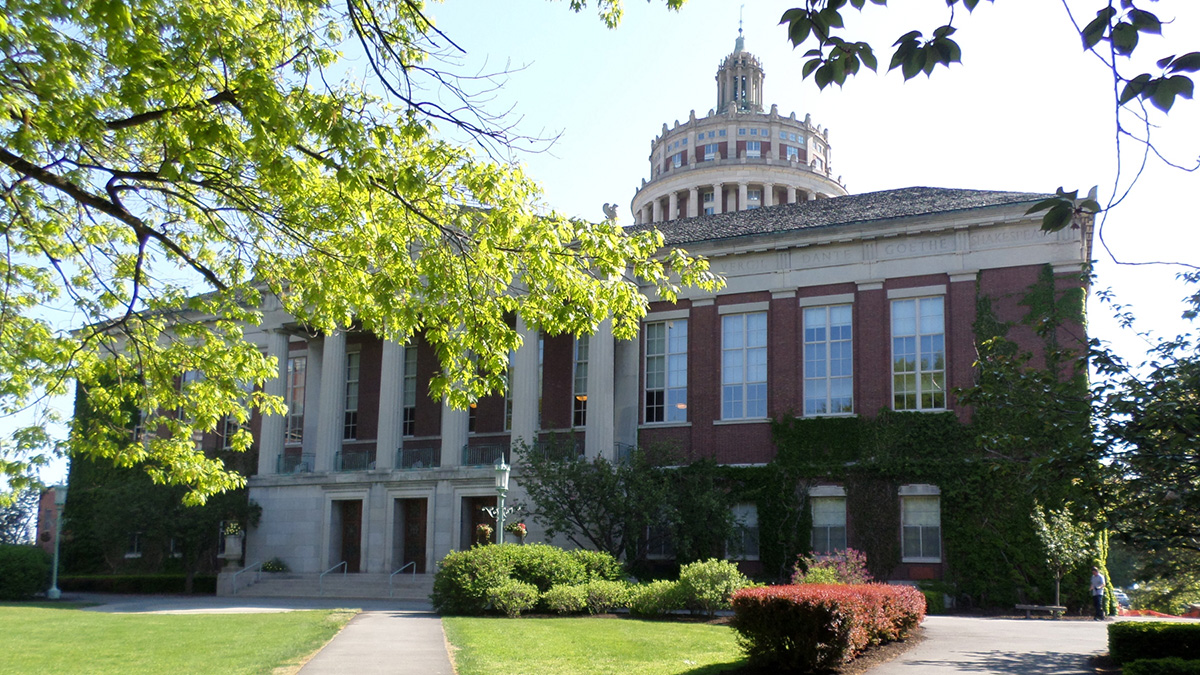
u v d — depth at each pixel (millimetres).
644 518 33844
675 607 25938
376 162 12617
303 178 14000
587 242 14703
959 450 34531
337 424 45969
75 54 12250
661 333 41656
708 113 116625
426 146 14656
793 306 38719
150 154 15312
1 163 12148
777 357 38594
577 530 37719
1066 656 17984
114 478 51562
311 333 47656
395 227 14852
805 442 37312
